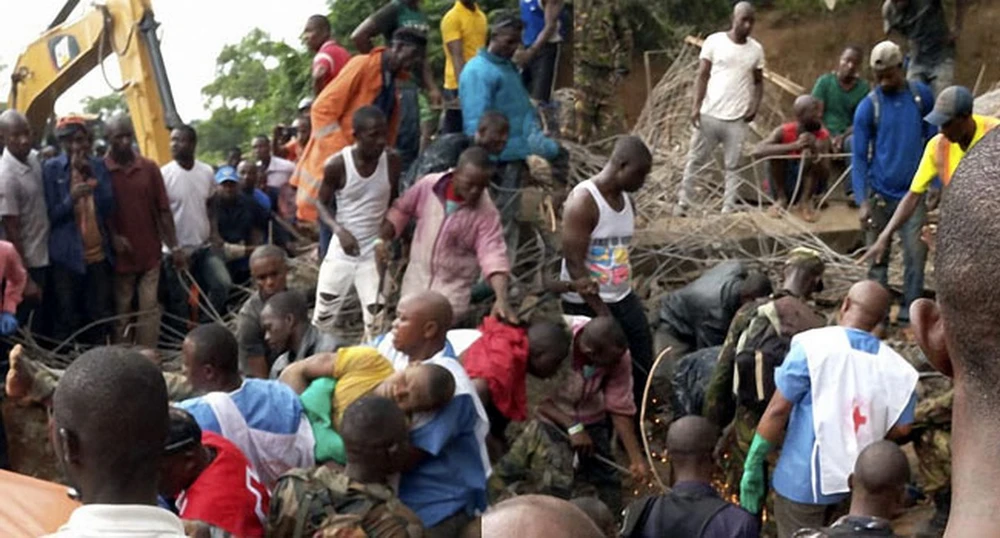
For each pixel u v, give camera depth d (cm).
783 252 857
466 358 586
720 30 1411
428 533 489
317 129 802
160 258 860
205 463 395
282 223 980
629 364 646
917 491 554
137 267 845
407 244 721
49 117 1125
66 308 820
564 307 712
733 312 721
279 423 468
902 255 797
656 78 1339
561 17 991
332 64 890
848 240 880
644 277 845
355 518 402
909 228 747
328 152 796
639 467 645
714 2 1400
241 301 915
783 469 537
